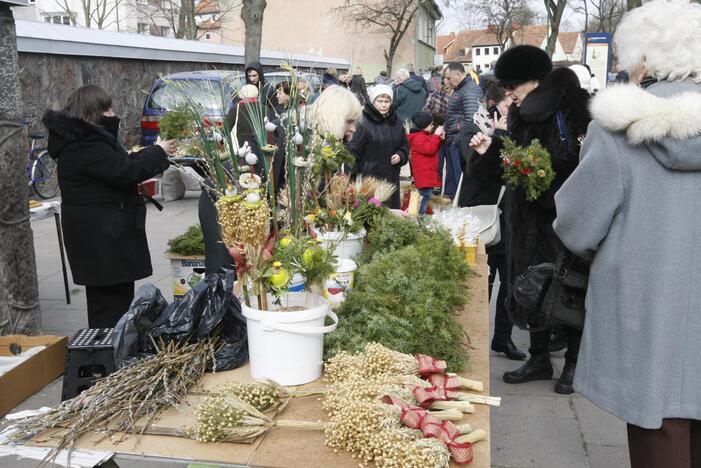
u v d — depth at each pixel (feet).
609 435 11.85
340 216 9.37
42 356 13.03
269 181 7.07
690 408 6.52
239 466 5.51
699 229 6.49
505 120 12.90
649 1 7.01
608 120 6.51
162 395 6.41
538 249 11.81
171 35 148.15
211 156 6.98
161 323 7.19
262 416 5.93
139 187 13.99
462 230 11.57
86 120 12.82
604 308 6.91
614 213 6.73
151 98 36.01
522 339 16.55
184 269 15.75
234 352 7.13
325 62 69.77
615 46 7.36
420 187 28.27
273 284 6.60
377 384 6.22
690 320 6.53
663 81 6.84
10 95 14.47
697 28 6.63
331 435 5.63
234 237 6.56
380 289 7.63
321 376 6.95
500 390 13.61
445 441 5.51
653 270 6.53
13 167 14.58
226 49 57.72
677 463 6.62
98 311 13.85
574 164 10.99
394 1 114.21
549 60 11.72
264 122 7.49
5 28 14.19
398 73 41.68
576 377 7.27
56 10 131.44
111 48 41.04
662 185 6.51
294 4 115.85
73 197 13.15
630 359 6.66
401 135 18.57
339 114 11.29
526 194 10.78
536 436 11.83
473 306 9.15
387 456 5.32
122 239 13.39
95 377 8.99
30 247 15.19
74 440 5.90
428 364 6.63
